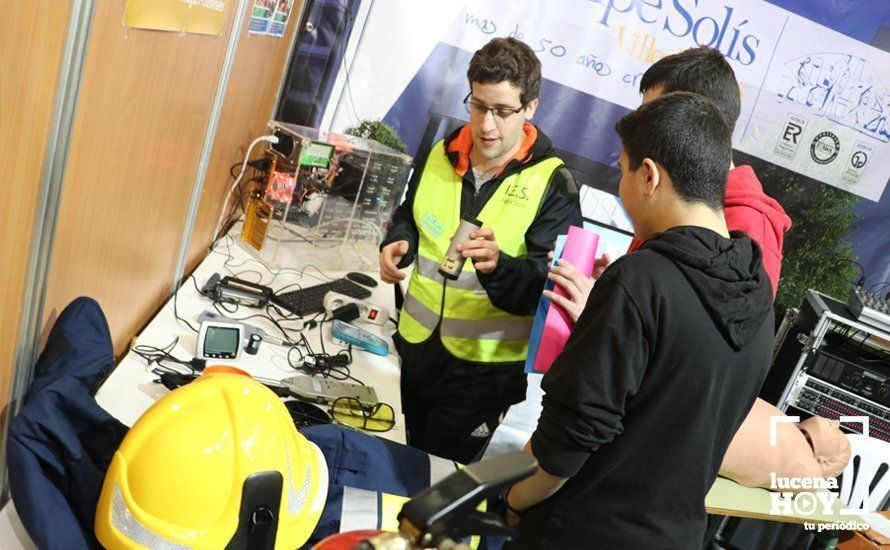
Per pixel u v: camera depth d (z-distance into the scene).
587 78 3.44
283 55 3.08
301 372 1.82
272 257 2.47
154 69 1.25
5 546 1.00
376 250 2.78
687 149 1.19
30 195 0.88
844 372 2.90
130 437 0.93
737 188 1.57
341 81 3.38
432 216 2.06
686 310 1.12
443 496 0.44
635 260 1.16
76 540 0.95
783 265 3.68
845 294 3.65
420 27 3.34
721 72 1.52
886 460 2.83
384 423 1.68
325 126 3.44
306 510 1.04
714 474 1.31
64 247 1.08
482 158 2.00
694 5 3.35
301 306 2.16
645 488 1.21
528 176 1.97
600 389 1.13
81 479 0.98
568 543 1.27
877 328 2.84
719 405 1.20
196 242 2.25
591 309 1.18
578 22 3.36
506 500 1.37
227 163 2.42
